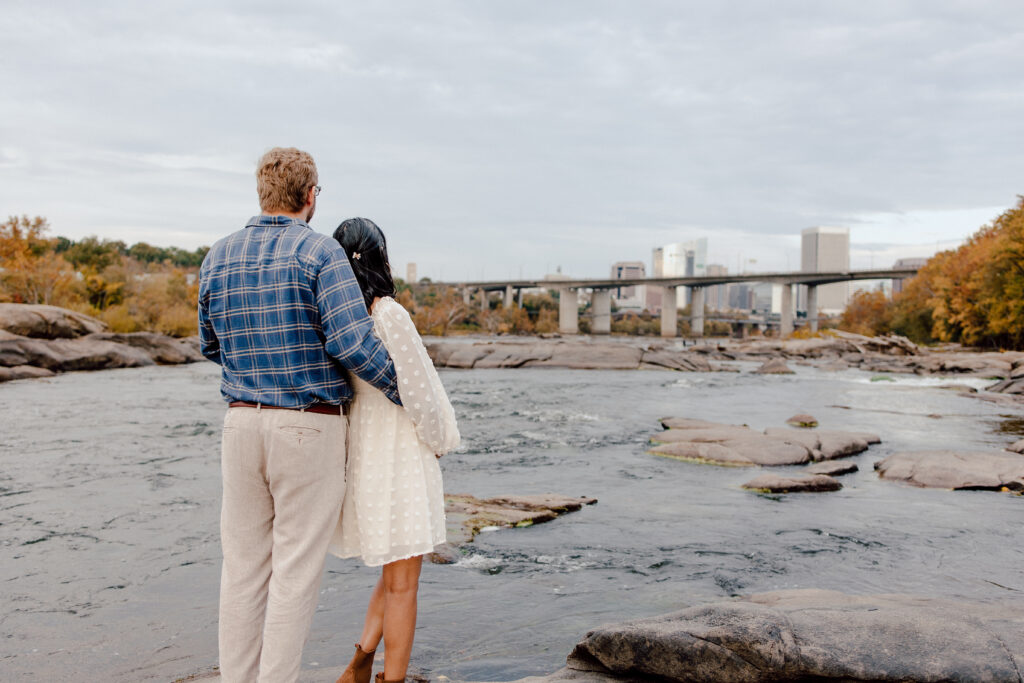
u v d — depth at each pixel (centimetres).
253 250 212
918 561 534
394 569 238
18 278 4338
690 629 252
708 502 753
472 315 14562
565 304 13962
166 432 1202
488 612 418
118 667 337
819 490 812
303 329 208
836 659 228
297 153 226
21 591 454
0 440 1088
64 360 2591
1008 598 442
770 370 3212
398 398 221
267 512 221
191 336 4481
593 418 1557
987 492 804
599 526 645
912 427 1424
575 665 278
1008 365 3073
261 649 218
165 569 503
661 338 12206
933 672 221
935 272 7050
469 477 900
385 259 242
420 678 294
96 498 721
